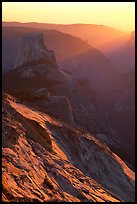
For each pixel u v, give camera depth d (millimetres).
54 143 32969
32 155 23578
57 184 22016
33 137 28047
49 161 25141
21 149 22891
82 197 22312
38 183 19812
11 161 19891
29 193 17688
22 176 18906
